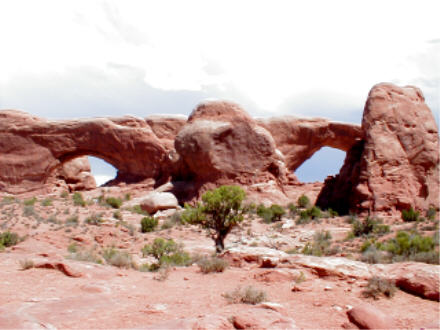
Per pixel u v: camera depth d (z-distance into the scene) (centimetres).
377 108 3238
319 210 3011
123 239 2402
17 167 4697
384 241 1862
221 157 3894
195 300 730
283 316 593
